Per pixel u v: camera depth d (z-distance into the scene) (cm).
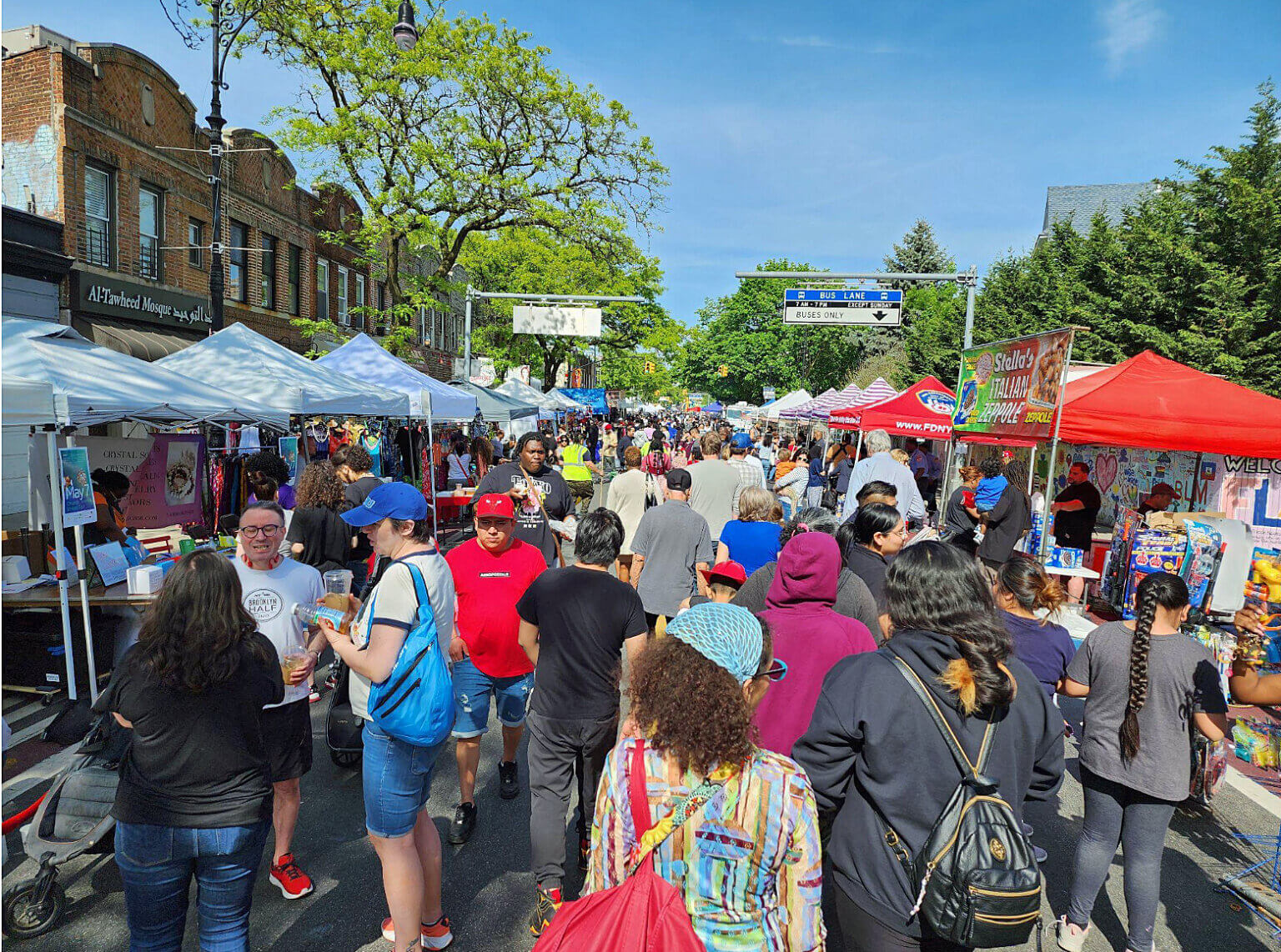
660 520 582
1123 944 346
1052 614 382
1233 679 307
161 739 238
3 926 325
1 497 1030
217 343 1011
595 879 176
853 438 2144
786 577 321
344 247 2519
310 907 355
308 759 365
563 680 339
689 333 4062
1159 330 2155
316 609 288
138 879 245
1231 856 423
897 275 1582
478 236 3173
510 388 2331
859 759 210
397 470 1538
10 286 1263
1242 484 1164
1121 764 315
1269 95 2150
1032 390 824
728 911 166
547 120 1997
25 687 591
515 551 426
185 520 860
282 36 1752
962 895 181
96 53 1428
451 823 436
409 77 1798
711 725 167
